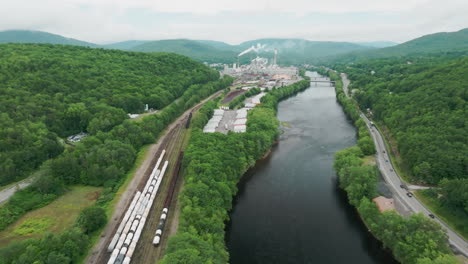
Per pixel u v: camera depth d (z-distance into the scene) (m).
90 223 115.19
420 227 104.44
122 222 119.62
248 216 140.50
